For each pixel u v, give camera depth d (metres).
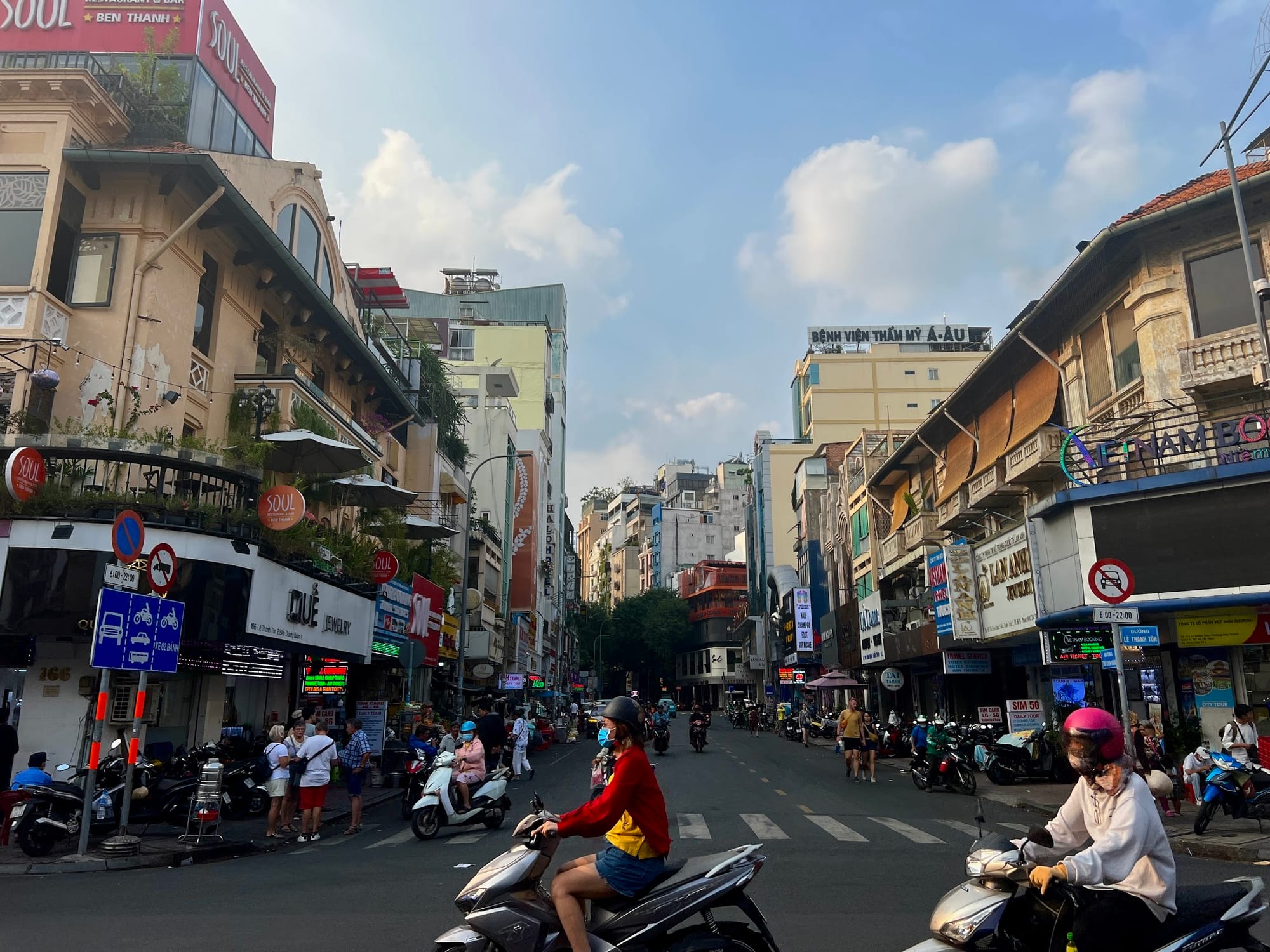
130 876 9.60
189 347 18.73
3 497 13.84
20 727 14.27
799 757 30.09
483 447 49.41
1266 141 20.08
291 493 16.56
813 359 57.62
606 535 139.50
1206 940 4.02
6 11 22.42
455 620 34.41
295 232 24.08
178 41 22.31
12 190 16.77
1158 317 17.20
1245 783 11.19
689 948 4.52
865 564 39.97
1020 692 27.08
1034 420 21.94
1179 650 16.98
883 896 8.05
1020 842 4.42
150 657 11.12
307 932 6.88
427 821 12.59
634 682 111.12
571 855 10.45
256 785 14.45
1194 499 15.28
